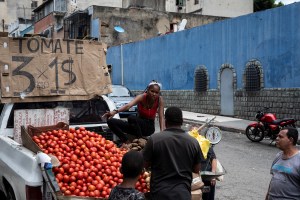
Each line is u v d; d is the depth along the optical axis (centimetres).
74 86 696
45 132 596
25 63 661
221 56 1991
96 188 463
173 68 2380
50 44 680
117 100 1842
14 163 525
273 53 1694
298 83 1580
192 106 2220
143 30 3316
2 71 646
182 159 402
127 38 3262
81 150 530
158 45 2514
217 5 4247
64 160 490
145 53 2661
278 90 1672
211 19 3538
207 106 2102
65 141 541
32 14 5719
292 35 1600
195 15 3481
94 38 738
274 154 1143
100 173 487
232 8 4297
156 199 396
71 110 704
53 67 681
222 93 1992
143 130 629
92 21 3145
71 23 3328
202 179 525
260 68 1755
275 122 1273
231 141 1370
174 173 397
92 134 571
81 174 473
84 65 705
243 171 941
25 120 637
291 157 450
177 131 413
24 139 544
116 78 3056
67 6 3762
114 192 332
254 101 1795
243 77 1855
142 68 2706
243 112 1861
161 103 633
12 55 654
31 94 663
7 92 648
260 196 752
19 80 657
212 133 607
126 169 331
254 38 1786
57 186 434
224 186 816
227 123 1720
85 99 704
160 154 401
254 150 1205
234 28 1902
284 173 447
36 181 457
